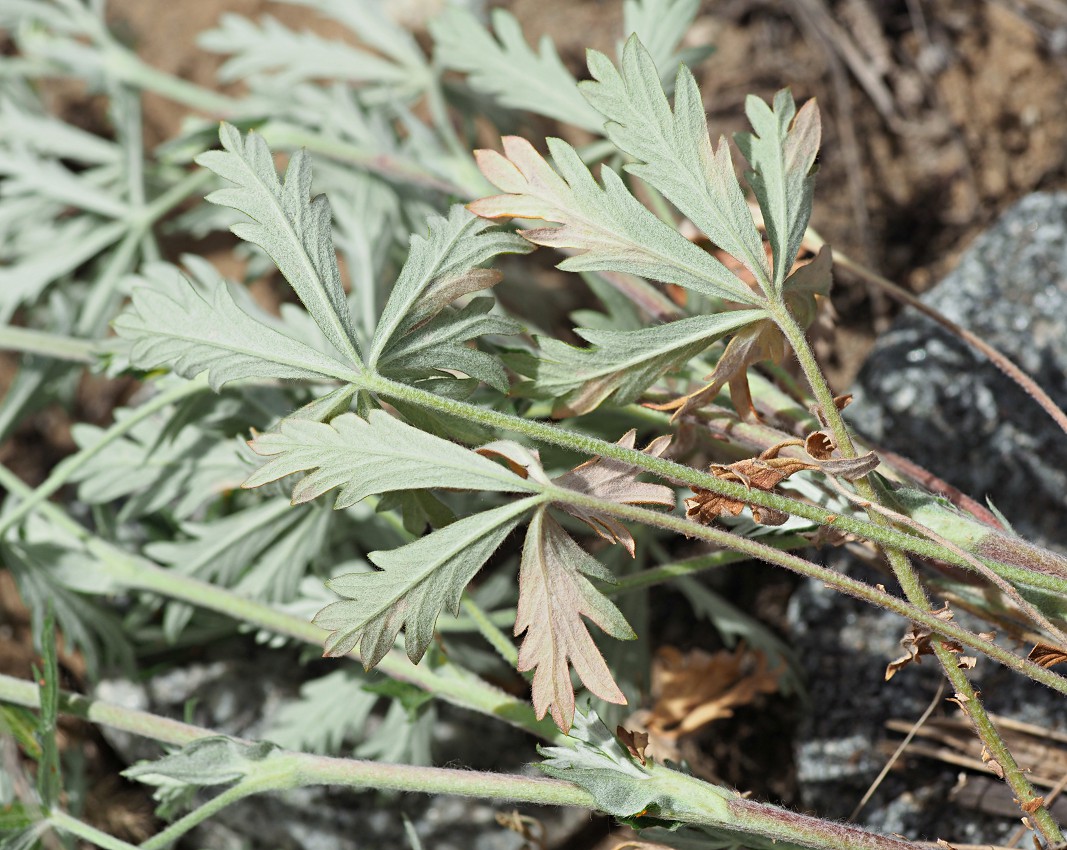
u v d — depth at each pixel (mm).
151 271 558
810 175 494
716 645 573
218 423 541
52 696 509
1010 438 549
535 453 484
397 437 484
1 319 576
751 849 512
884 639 548
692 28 618
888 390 557
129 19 701
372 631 485
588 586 486
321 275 491
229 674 576
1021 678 537
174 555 546
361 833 564
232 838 570
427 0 672
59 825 508
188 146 591
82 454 537
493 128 647
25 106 599
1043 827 491
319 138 562
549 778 500
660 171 491
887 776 541
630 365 494
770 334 495
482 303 493
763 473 488
